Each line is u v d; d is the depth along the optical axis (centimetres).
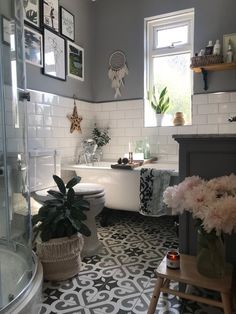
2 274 132
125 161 264
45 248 164
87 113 328
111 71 328
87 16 327
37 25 250
